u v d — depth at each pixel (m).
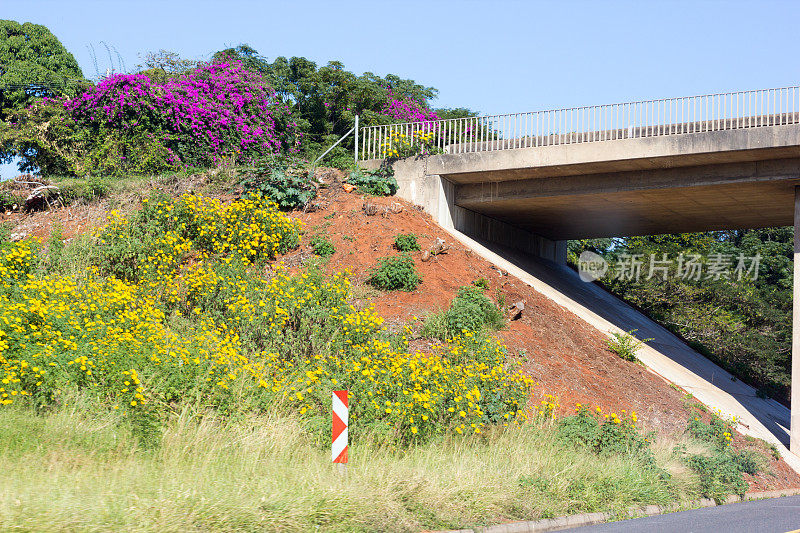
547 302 21.42
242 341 13.48
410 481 9.12
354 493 8.22
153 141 29.19
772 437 19.25
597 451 12.98
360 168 24.91
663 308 35.12
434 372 12.58
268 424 10.35
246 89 31.69
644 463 12.88
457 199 24.84
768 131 19.17
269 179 22.42
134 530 6.38
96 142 29.77
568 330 19.81
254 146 31.12
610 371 18.28
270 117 32.22
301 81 41.03
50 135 31.16
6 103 38.84
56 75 40.62
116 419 9.58
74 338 10.98
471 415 12.49
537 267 27.95
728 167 20.86
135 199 22.33
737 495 13.53
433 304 17.66
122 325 12.16
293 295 14.96
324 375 12.03
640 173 22.14
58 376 9.98
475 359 14.50
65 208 22.42
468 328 16.20
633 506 11.20
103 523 6.41
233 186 22.73
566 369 17.16
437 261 19.86
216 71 31.86
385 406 11.36
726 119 19.84
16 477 7.36
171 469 8.28
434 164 23.88
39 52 42.09
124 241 17.31
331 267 19.02
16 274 15.34
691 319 34.88
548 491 10.39
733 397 22.28
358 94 40.94
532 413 13.81
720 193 22.17
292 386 11.67
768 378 32.81
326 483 8.40
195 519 6.86
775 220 26.20
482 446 11.80
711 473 13.46
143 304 14.38
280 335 13.58
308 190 22.73
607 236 31.48
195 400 10.48
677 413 17.30
